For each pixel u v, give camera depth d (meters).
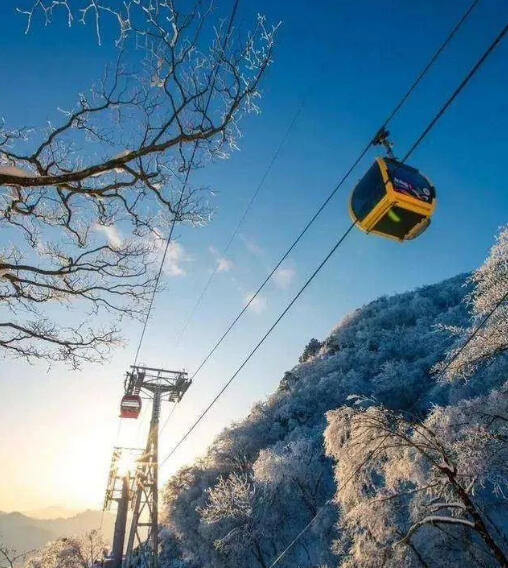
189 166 5.63
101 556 47.34
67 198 6.46
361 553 12.51
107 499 23.25
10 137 5.73
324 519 22.75
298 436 54.38
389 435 11.38
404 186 5.45
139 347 11.33
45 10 3.51
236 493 35.19
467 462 11.19
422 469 12.38
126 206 6.83
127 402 19.52
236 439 62.53
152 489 18.41
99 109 5.38
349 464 12.51
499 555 9.67
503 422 12.38
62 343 7.56
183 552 48.31
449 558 11.84
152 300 8.25
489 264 14.22
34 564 46.41
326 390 70.00
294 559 30.22
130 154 4.69
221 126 4.99
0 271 6.09
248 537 32.53
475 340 14.04
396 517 12.70
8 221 6.95
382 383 62.75
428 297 105.31
